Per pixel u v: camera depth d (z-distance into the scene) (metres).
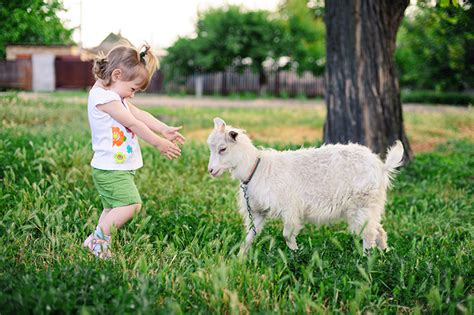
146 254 4.34
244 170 5.03
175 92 34.12
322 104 27.89
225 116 18.12
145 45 4.77
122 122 4.45
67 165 7.17
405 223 6.10
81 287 3.49
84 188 5.86
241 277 3.77
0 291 3.34
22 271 3.78
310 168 5.13
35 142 8.38
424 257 4.46
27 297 3.16
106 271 3.73
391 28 8.93
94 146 4.57
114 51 4.61
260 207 5.13
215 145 4.98
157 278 3.71
